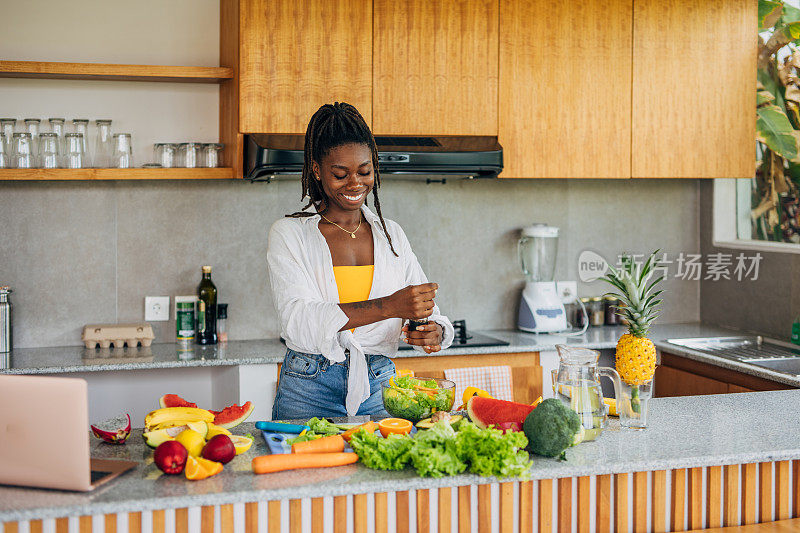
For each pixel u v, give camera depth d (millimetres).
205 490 1670
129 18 3643
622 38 3773
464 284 4129
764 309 4023
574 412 1893
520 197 4180
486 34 3627
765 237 4223
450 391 2092
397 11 3529
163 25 3684
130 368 3240
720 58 3887
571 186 4250
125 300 3701
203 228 3770
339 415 2396
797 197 4004
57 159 3367
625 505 1932
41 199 3592
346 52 3486
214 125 3760
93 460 1864
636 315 2205
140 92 3660
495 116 3660
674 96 3850
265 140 3357
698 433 2113
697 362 3615
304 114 3453
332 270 2359
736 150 3941
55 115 3574
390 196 4004
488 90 3645
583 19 3725
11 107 3533
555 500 1906
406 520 1803
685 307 4477
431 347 2369
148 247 3715
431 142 3535
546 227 4023
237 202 3801
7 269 3570
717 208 4340
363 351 2387
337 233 2406
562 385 2025
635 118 3814
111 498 1624
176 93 3699
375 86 3527
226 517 1695
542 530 1869
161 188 3715
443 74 3594
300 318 2170
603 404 2041
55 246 3615
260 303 3850
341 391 2375
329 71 3473
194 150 3486
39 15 3547
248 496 1658
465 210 4109
